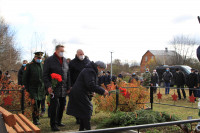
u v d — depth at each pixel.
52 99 5.69
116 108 7.22
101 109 7.43
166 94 12.22
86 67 4.85
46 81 5.70
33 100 6.34
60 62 5.91
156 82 17.33
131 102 7.41
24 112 6.14
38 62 6.67
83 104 4.77
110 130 2.06
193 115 7.66
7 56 30.88
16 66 32.97
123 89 7.28
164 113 5.83
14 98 6.52
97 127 5.81
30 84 6.54
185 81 13.49
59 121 6.23
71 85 6.53
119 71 45.28
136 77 16.47
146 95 7.75
